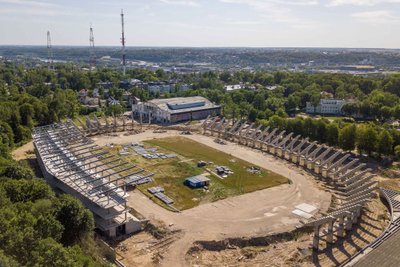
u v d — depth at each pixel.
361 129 156.12
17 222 61.97
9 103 195.88
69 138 146.62
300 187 121.75
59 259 52.69
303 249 86.31
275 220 98.94
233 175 131.62
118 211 92.94
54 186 109.81
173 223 96.56
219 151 160.38
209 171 135.38
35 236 59.72
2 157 113.50
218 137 184.88
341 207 100.31
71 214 75.75
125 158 148.62
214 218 99.62
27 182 84.31
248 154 157.00
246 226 95.56
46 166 114.94
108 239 89.31
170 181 125.31
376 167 144.75
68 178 104.81
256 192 117.19
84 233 77.94
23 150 160.88
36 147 138.00
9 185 80.94
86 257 60.91
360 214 102.12
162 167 138.75
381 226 96.44
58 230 67.12
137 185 120.81
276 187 121.56
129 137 183.62
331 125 165.88
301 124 176.62
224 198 112.50
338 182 125.31
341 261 80.81
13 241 55.38
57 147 131.50
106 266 69.25
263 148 165.88
